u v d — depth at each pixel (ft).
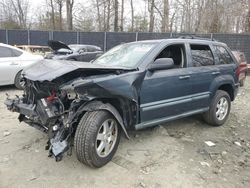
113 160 13.89
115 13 121.49
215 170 13.53
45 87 13.00
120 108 13.78
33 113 13.35
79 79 12.40
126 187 11.82
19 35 90.79
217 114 19.48
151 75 14.75
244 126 20.31
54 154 11.64
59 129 12.32
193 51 17.84
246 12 89.56
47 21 146.30
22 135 16.53
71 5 128.77
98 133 12.60
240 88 37.52
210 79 18.39
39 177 12.27
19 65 29.04
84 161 12.53
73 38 83.82
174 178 12.62
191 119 20.84
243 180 12.82
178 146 15.94
